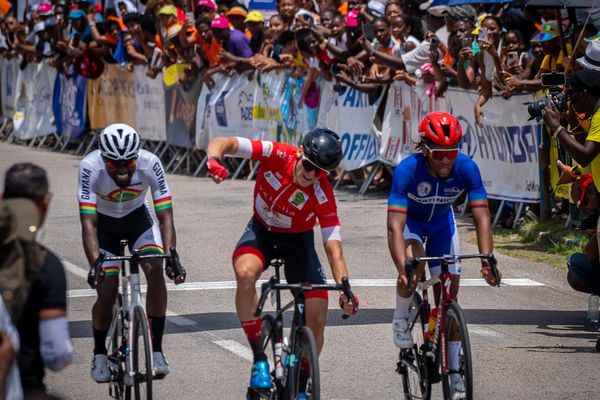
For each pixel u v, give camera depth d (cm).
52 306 675
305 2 2636
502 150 1934
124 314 1017
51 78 3922
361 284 1593
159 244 1113
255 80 2666
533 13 2131
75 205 2520
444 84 2055
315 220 1003
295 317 887
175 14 2916
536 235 1842
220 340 1291
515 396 1041
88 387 1114
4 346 618
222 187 2723
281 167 972
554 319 1376
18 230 651
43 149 4019
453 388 918
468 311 1418
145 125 3206
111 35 3294
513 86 1808
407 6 2405
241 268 959
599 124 1226
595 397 1038
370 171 2497
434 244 1067
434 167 998
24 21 4259
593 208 1547
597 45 1270
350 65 2316
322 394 1062
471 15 2055
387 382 1106
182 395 1065
